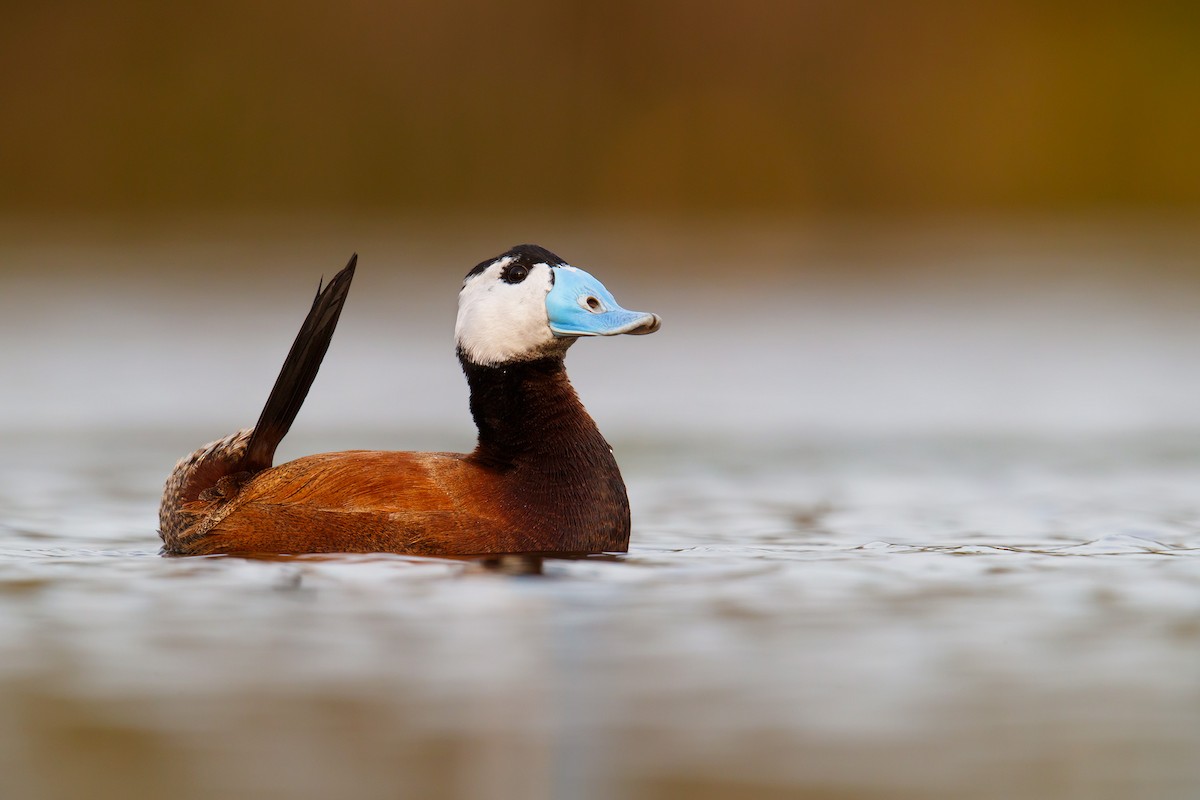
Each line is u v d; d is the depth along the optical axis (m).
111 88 35.94
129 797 5.14
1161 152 38.72
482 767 5.39
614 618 7.24
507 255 9.17
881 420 15.95
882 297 26.17
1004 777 5.27
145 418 16.03
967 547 9.25
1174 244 32.53
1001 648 6.75
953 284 27.53
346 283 9.02
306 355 8.97
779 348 21.56
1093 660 6.58
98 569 8.27
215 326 22.95
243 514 8.58
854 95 37.75
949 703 6.03
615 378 19.28
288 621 7.12
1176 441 14.28
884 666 6.48
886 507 11.05
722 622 7.16
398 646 6.74
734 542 9.49
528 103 36.41
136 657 6.59
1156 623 7.18
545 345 8.91
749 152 37.09
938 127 38.06
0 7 35.97
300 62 36.28
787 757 5.45
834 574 8.27
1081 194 38.31
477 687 6.19
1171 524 10.18
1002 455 13.62
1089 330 22.67
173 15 36.31
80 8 36.22
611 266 29.00
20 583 7.92
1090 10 39.94
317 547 8.49
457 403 17.02
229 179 35.78
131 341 21.67
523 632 6.98
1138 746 5.55
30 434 15.01
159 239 32.28
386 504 8.55
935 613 7.37
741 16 37.28
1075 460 13.26
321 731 5.72
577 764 5.34
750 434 15.15
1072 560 8.74
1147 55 39.47
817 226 35.88
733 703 6.01
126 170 35.69
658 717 5.86
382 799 5.09
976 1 39.28
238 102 36.09
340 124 36.12
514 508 8.69
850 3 37.94
